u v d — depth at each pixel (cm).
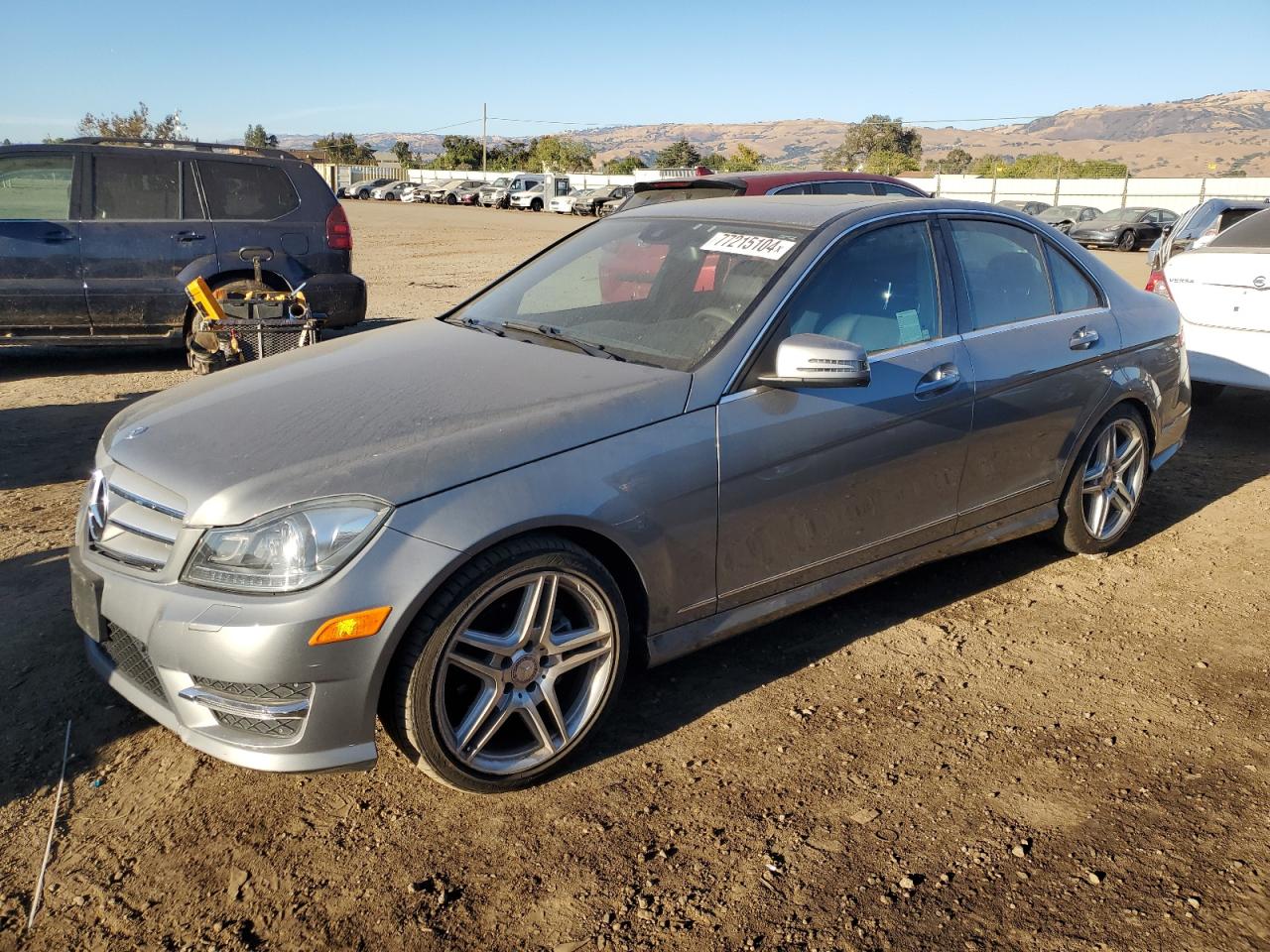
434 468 256
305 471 252
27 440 611
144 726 305
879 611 397
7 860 247
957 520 380
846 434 328
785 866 250
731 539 308
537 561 264
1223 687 341
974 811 273
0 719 305
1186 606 405
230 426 283
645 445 286
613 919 232
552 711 279
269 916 231
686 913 234
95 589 266
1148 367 446
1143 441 455
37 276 761
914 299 363
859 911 235
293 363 343
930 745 304
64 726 303
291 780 282
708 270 348
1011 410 383
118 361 880
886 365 343
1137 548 468
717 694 332
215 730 252
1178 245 1304
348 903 236
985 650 366
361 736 250
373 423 276
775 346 318
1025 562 450
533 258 430
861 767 292
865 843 259
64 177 769
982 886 244
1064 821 269
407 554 245
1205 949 225
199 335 654
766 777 286
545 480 266
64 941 223
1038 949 224
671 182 791
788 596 332
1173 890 244
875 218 361
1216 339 647
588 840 259
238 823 263
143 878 243
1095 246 2998
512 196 4988
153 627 248
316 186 849
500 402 288
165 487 261
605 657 286
